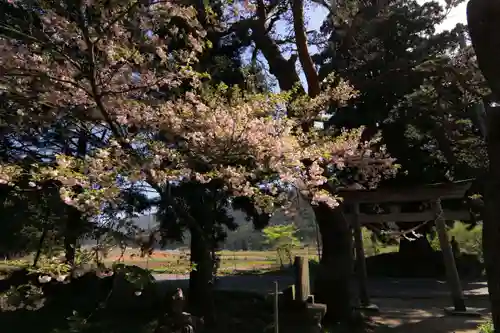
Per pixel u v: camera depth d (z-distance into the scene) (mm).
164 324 5352
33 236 8609
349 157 6773
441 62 10328
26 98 4836
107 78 4758
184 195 7527
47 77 4434
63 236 6117
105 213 5379
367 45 12055
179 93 5617
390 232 13297
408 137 13492
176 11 4461
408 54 11883
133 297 8172
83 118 5387
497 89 4082
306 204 6449
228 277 20078
